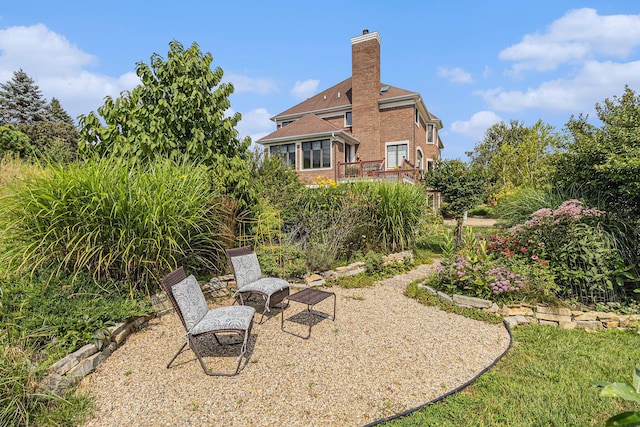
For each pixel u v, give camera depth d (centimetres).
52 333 304
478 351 358
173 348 357
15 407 225
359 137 2105
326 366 324
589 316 424
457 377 306
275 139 2019
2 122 3519
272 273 581
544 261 490
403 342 379
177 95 566
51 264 388
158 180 445
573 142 616
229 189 612
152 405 261
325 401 269
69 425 235
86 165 429
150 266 429
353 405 264
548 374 307
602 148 534
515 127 3112
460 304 492
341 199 767
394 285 627
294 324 433
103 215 391
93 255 387
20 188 380
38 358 284
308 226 756
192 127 600
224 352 353
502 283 464
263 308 492
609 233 482
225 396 274
